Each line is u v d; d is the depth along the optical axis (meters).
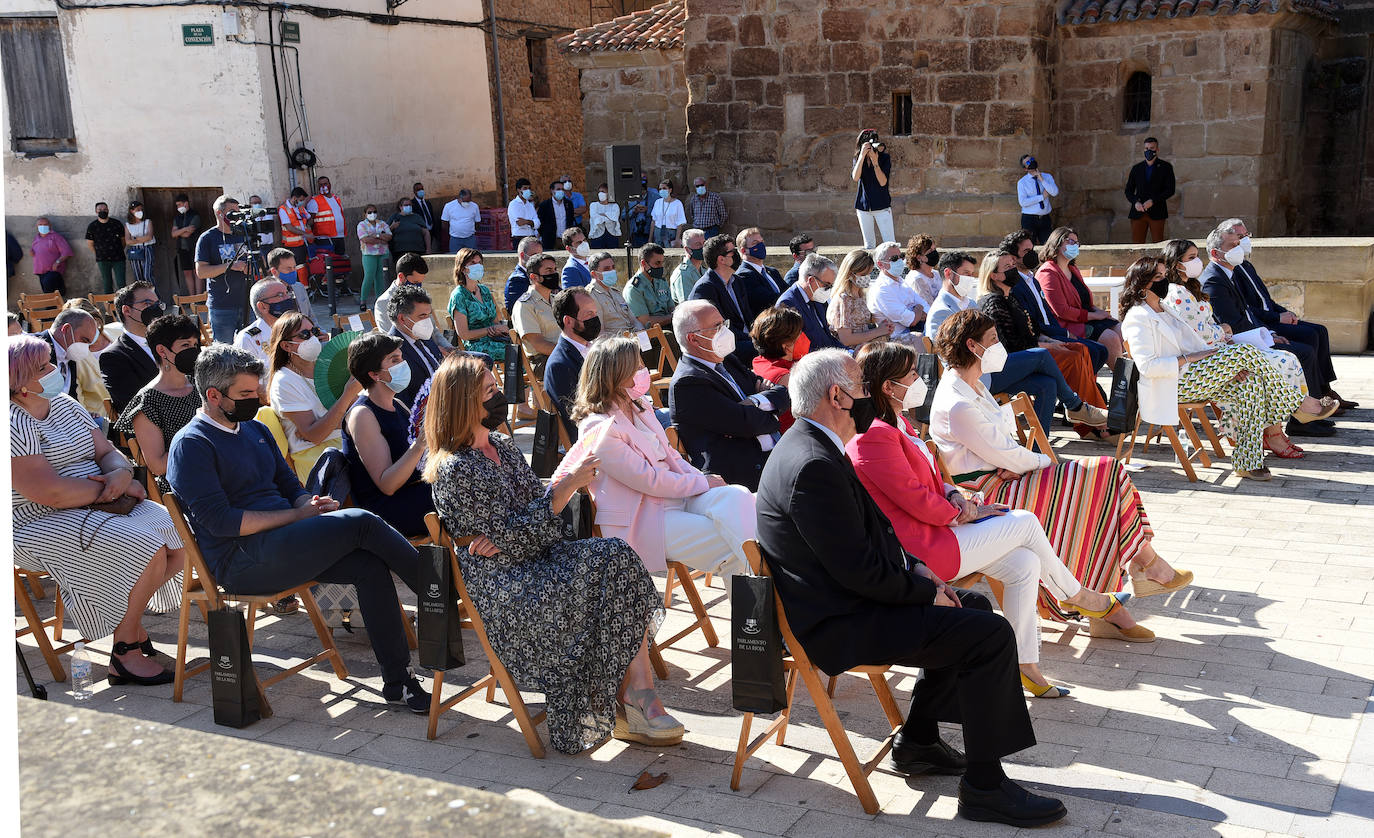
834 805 3.79
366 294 18.39
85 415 5.29
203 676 5.18
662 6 20.61
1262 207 15.62
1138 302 7.52
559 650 4.15
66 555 4.92
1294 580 5.66
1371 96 16.86
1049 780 3.88
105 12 18.78
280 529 4.66
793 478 3.74
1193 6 15.27
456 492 4.14
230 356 4.73
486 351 9.95
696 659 5.14
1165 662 4.82
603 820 1.15
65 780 1.27
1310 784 3.77
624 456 4.88
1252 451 7.43
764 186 17.47
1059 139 16.55
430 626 4.30
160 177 19.14
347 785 1.24
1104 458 5.11
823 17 16.62
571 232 11.43
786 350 6.75
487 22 23.81
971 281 9.18
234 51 18.22
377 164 20.86
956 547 4.32
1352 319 11.02
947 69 16.05
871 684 4.62
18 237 20.22
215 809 1.19
